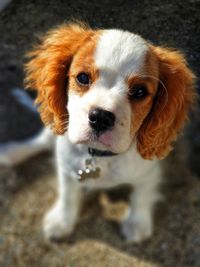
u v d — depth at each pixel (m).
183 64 0.41
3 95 0.66
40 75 0.44
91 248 0.61
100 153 0.46
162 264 0.60
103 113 0.36
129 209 0.63
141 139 0.43
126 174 0.49
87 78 0.38
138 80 0.37
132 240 0.61
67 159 0.49
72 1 0.39
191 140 0.67
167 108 0.41
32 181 0.67
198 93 0.47
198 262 0.60
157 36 0.39
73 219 0.61
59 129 0.44
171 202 0.64
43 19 0.42
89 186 0.55
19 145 0.69
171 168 0.67
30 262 0.60
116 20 0.39
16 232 0.62
